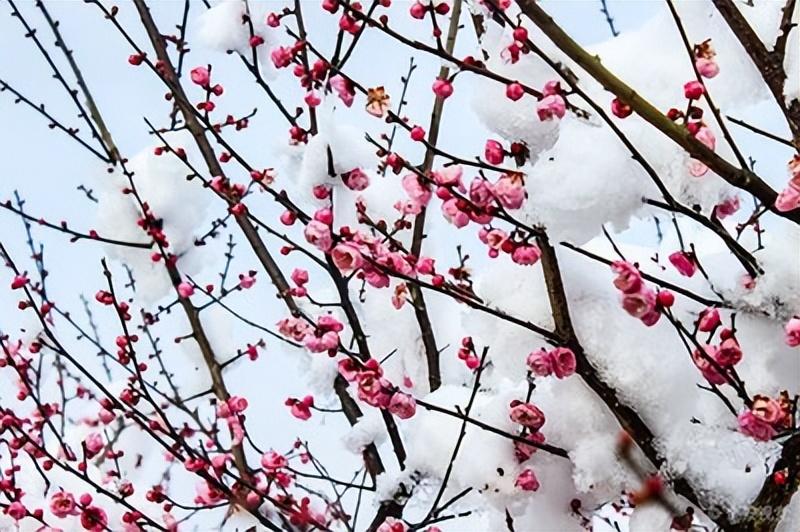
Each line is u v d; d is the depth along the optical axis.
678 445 2.02
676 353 2.03
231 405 2.35
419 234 2.25
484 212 2.00
